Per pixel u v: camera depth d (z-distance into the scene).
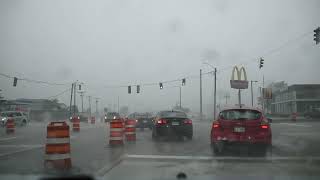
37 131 31.14
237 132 14.13
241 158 12.77
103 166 11.13
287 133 24.08
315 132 25.11
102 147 16.66
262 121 14.24
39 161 12.37
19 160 12.62
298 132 25.11
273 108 99.50
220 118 14.55
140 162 12.06
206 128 33.62
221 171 10.34
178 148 16.05
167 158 12.92
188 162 12.02
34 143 19.31
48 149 11.01
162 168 10.91
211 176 9.59
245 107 14.81
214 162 11.98
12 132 28.38
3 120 39.97
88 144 18.11
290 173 9.98
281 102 93.56
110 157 13.22
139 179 9.17
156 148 16.11
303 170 10.46
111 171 10.41
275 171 10.30
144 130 31.31
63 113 85.19
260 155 13.43
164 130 20.59
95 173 9.77
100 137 22.97
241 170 10.52
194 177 9.46
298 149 15.08
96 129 34.09
